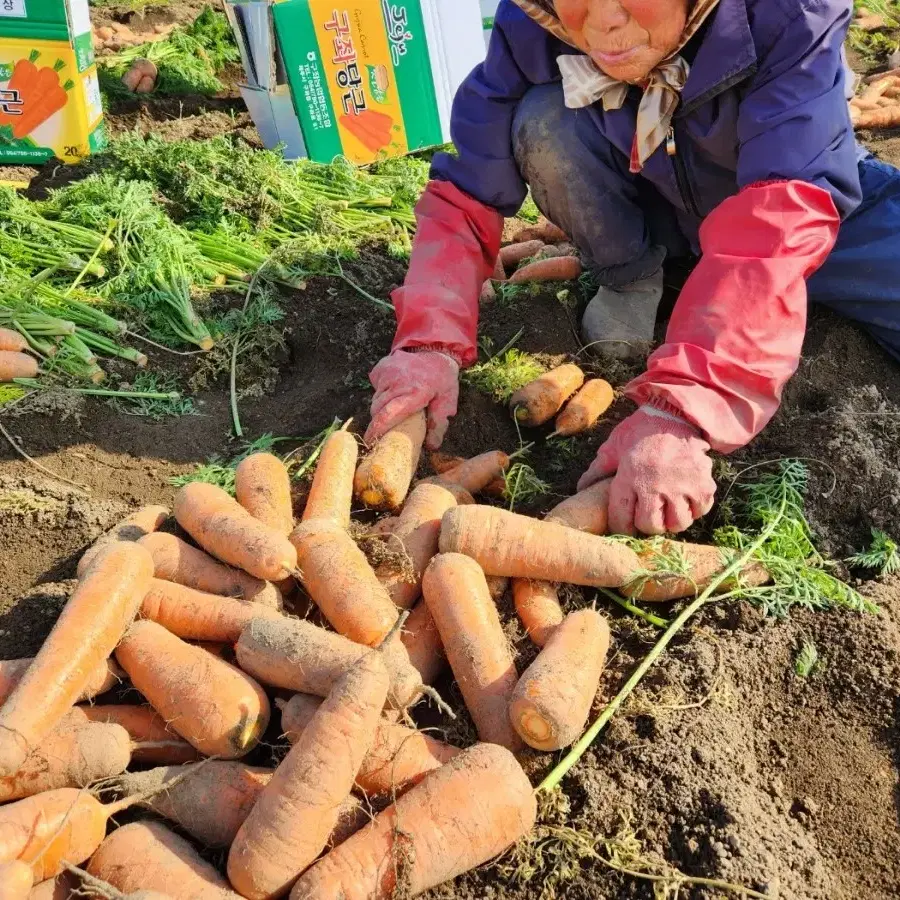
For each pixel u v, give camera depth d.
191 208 1.52
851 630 0.86
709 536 0.97
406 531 0.88
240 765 0.69
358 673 0.65
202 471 1.05
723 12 0.90
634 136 1.06
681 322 0.93
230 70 2.42
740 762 0.75
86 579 0.74
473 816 0.64
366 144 1.76
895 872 0.72
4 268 1.33
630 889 0.65
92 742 0.67
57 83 1.63
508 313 1.30
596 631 0.77
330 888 0.60
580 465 1.07
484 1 1.93
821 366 1.20
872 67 2.59
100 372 1.20
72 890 0.60
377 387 1.07
